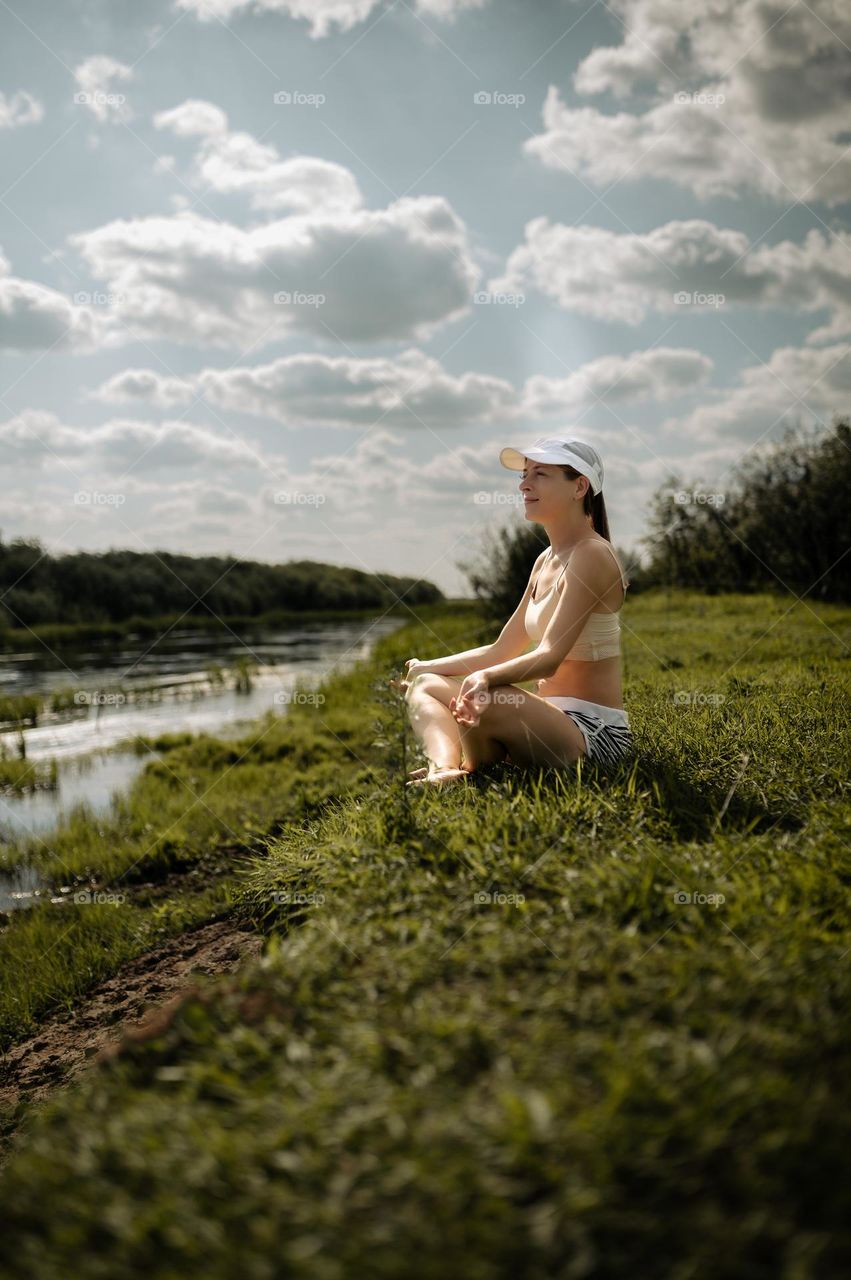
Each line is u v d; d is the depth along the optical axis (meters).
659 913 2.50
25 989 4.35
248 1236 1.47
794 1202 1.46
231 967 3.74
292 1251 1.40
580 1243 1.40
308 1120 1.69
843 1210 1.44
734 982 2.06
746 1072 1.74
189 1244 1.44
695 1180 1.49
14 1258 1.52
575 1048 1.84
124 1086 1.96
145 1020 3.42
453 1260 1.38
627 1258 1.39
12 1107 3.11
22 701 14.26
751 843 3.01
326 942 2.46
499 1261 1.39
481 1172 1.52
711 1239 1.40
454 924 2.53
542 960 2.25
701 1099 1.65
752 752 3.92
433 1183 1.50
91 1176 1.64
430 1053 1.88
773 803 3.46
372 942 2.48
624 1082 1.66
